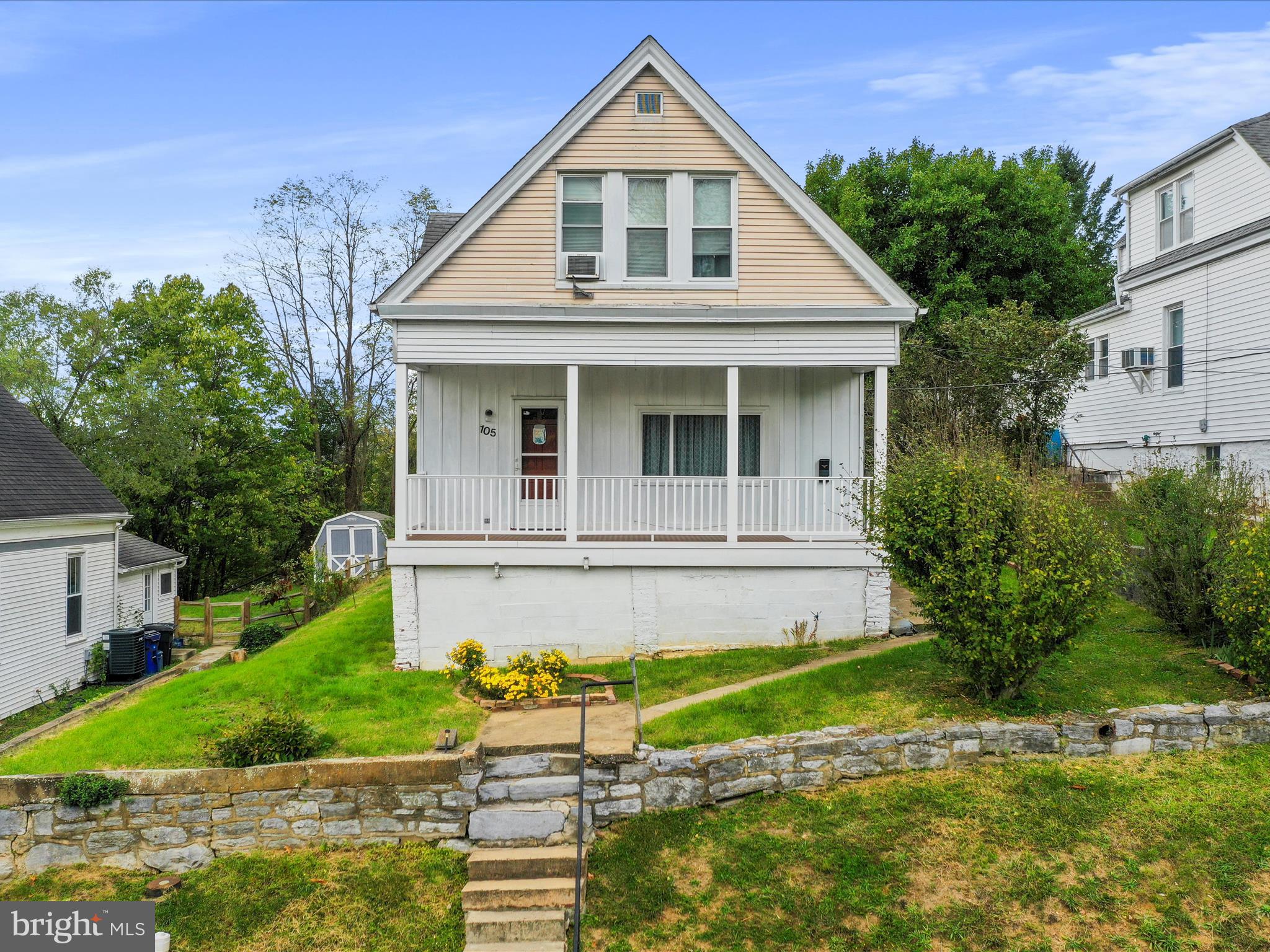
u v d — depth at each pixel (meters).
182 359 31.16
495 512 13.55
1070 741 8.07
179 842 7.65
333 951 6.55
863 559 12.26
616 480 13.70
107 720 10.40
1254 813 7.05
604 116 12.38
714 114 12.29
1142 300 19.75
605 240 12.35
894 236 27.28
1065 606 8.06
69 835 7.66
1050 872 6.64
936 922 6.29
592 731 8.66
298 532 35.34
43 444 19.27
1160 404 19.09
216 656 18.67
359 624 14.66
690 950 6.28
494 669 10.55
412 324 12.10
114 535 19.27
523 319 12.02
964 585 8.40
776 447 13.87
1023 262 26.62
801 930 6.34
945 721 8.38
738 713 9.02
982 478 8.62
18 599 15.61
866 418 19.20
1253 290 16.20
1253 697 8.52
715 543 12.19
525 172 12.26
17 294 28.19
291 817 7.73
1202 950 5.83
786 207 12.44
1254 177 16.16
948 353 20.41
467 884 7.13
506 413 13.66
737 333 12.23
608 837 7.65
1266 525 8.81
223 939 6.69
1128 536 11.45
